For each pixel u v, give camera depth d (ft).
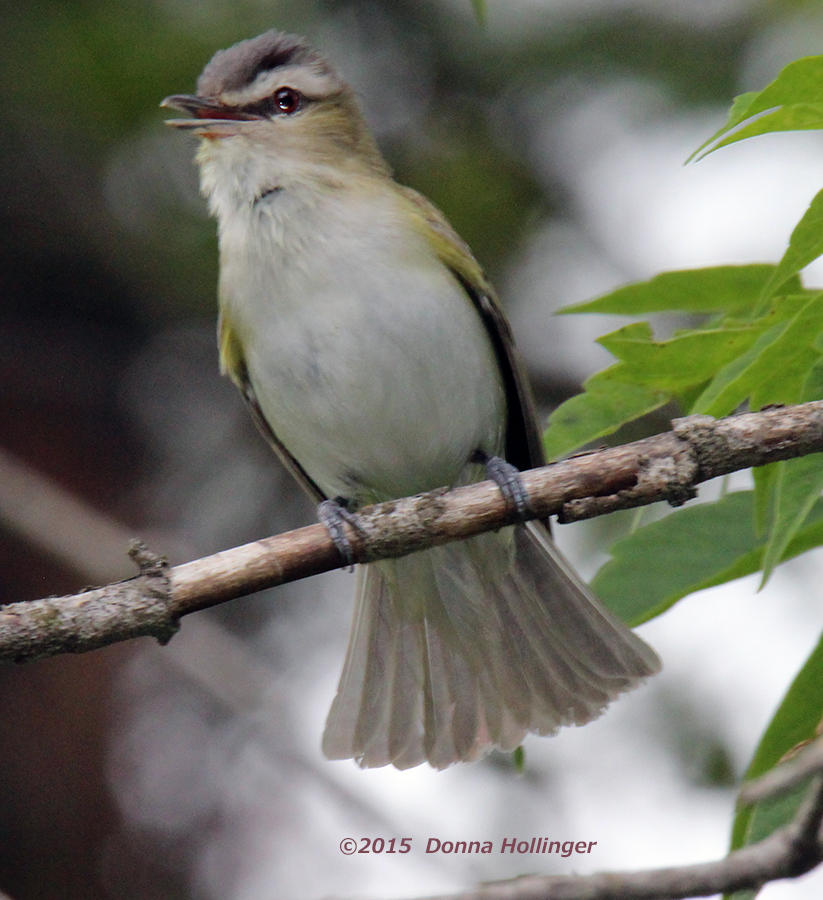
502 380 31.71
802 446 22.12
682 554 23.79
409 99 44.52
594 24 42.22
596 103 43.06
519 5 42.63
